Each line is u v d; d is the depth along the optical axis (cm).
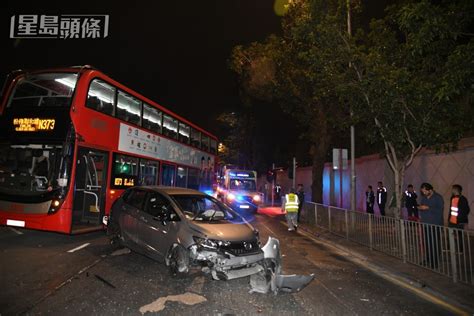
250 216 2138
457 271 707
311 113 1834
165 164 1509
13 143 979
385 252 984
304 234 1433
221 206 863
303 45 1545
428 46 943
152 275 707
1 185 966
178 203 781
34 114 981
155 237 750
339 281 736
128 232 834
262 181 4684
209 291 630
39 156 967
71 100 980
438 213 830
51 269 715
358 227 1156
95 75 1046
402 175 1068
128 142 1212
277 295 625
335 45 1054
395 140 1033
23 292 579
